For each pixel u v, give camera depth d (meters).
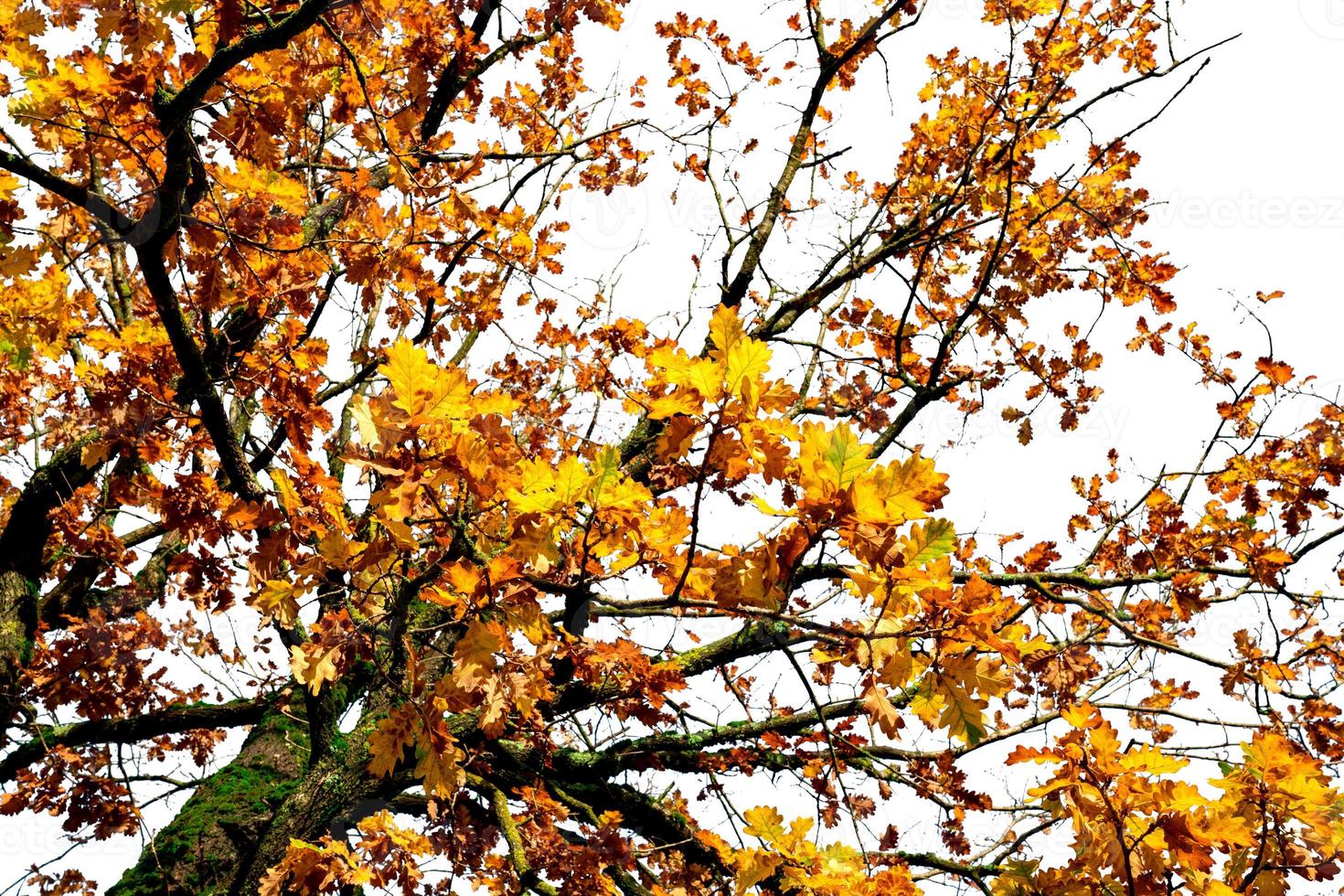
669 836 4.64
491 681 2.24
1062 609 5.22
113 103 2.62
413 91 3.96
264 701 5.41
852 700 4.75
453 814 3.80
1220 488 4.84
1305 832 2.44
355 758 4.25
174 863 4.12
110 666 4.92
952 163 5.55
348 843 3.25
